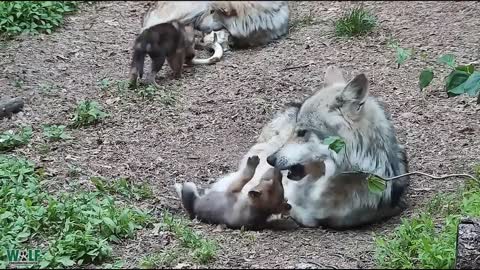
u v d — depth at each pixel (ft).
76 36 58.49
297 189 33.81
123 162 41.14
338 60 54.08
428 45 54.54
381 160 33.04
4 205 34.58
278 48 57.67
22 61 53.52
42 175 38.73
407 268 28.50
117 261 30.27
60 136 43.47
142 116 46.75
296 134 32.71
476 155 40.29
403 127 44.16
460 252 28.14
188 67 54.29
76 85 50.88
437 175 38.27
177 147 43.19
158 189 38.42
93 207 33.73
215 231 33.47
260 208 33.04
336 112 32.32
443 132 43.27
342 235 32.96
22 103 47.37
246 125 45.93
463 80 31.24
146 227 33.58
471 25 56.75
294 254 30.78
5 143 42.34
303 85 50.80
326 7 64.80
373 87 49.49
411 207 35.29
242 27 58.34
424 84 32.94
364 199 33.06
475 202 32.94
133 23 62.49
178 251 31.07
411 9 61.16
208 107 48.14
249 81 51.65
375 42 56.08
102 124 45.70
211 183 37.99
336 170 32.40
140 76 49.88
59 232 32.63
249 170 33.94
